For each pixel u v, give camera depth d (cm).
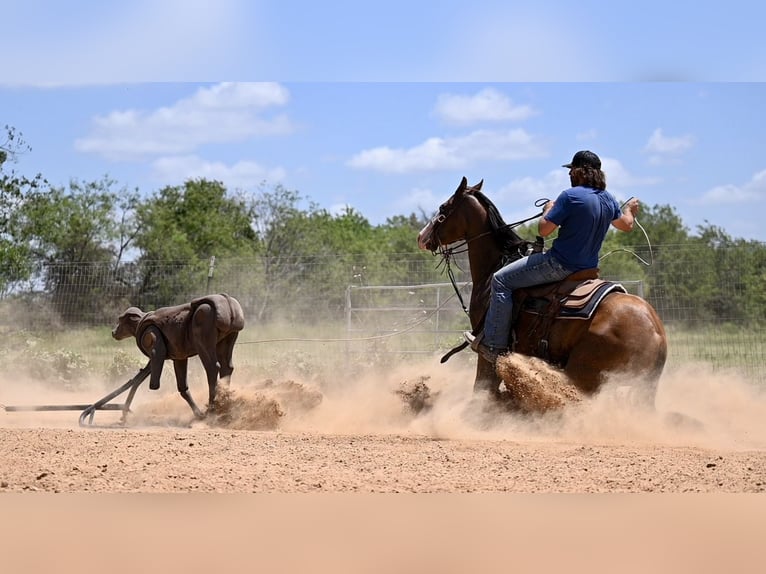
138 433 894
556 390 852
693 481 636
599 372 848
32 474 653
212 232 4909
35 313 1784
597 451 759
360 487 618
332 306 1766
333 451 769
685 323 1580
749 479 642
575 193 878
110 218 4212
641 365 836
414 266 1769
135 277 1788
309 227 4462
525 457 734
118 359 1612
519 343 902
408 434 907
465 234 980
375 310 1630
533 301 896
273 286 1798
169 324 1058
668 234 4425
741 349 1545
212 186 5397
